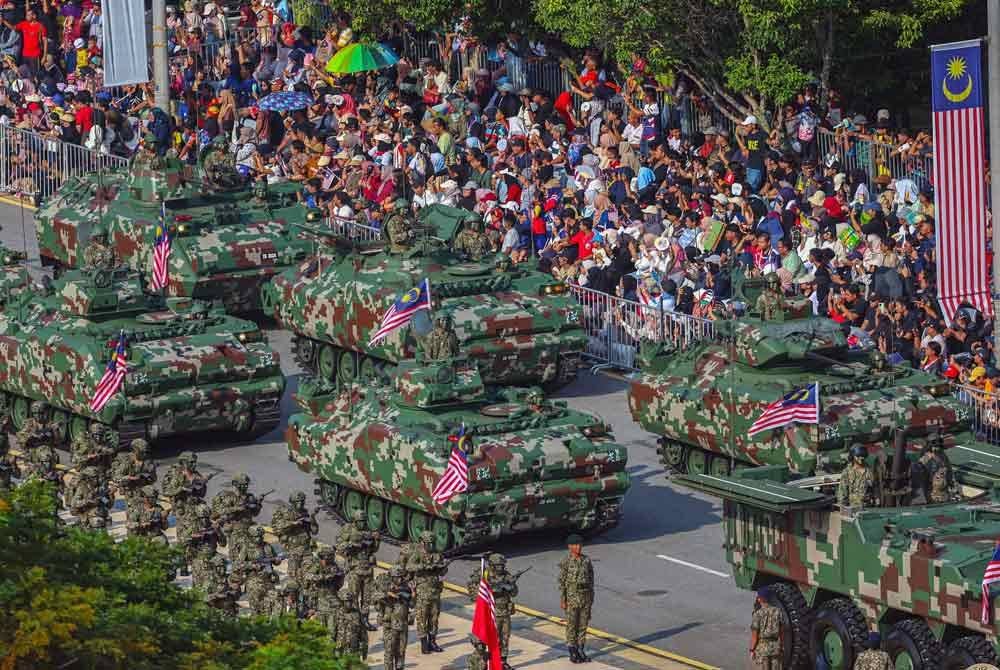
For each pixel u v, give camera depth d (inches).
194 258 4658.0
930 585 2723.9
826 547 2883.9
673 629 3139.8
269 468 3998.5
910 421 3560.5
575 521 3459.6
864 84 4840.1
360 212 4977.9
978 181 3617.1
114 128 5629.9
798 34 4594.0
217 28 6058.1
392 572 2967.5
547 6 4926.2
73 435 4160.9
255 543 3129.9
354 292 4293.8
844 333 3762.3
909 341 3902.6
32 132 5728.3
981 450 3171.8
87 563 2118.6
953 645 2696.9
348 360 4434.1
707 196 4389.8
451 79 5526.6
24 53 6087.6
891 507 2913.4
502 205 4783.5
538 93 5093.5
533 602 3272.6
